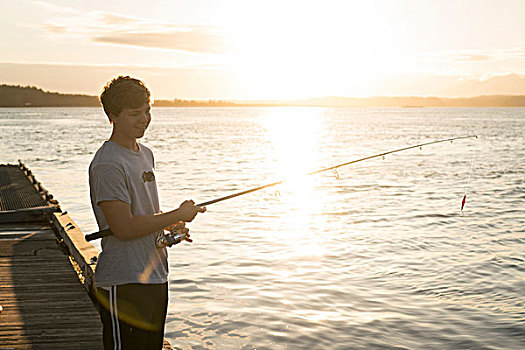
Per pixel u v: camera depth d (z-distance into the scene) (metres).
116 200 2.18
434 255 8.38
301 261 8.01
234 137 51.72
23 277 5.68
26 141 41.84
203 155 30.33
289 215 11.90
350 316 5.86
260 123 105.44
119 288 2.27
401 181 18.52
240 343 5.17
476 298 6.45
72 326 4.29
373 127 79.94
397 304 6.23
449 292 6.64
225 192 15.89
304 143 41.69
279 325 5.60
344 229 10.38
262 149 35.31
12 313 4.58
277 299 6.36
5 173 16.95
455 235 9.84
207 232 10.06
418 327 5.58
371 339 5.29
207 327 5.55
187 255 8.33
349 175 20.48
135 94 2.22
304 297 6.43
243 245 9.02
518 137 48.62
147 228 2.23
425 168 23.14
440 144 39.84
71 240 6.45
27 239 7.57
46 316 4.52
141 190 2.30
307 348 5.09
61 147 35.56
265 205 13.37
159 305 2.37
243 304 6.19
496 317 5.86
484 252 8.57
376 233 9.99
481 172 21.33
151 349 2.36
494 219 11.43
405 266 7.75
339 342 5.22
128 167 2.25
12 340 4.00
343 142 42.88
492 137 48.66
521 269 7.60
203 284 6.90
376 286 6.86
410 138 48.09
